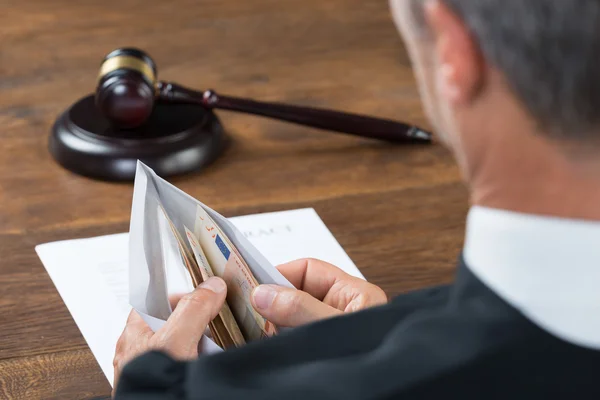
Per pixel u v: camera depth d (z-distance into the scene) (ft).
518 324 1.67
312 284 3.51
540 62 1.49
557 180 1.62
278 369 1.86
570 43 1.47
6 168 4.69
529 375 1.65
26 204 4.40
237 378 1.83
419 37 1.77
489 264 1.73
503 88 1.59
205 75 5.76
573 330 1.65
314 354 1.90
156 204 2.96
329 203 4.52
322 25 6.56
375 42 6.35
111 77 4.62
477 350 1.67
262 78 5.77
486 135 1.67
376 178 4.77
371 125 5.04
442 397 1.66
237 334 3.05
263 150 4.99
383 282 3.92
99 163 4.58
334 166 4.87
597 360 1.65
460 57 1.60
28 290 3.78
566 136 1.55
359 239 4.23
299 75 5.84
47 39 6.13
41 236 4.16
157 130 4.77
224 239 2.80
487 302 1.71
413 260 4.09
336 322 1.96
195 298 2.88
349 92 5.66
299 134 5.17
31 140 4.95
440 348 1.70
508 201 1.70
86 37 6.19
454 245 4.22
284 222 4.32
